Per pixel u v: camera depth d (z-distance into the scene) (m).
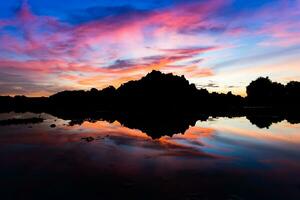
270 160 18.58
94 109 92.31
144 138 28.16
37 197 12.05
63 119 50.84
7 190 12.84
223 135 30.64
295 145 24.33
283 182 13.98
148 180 14.27
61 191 12.75
